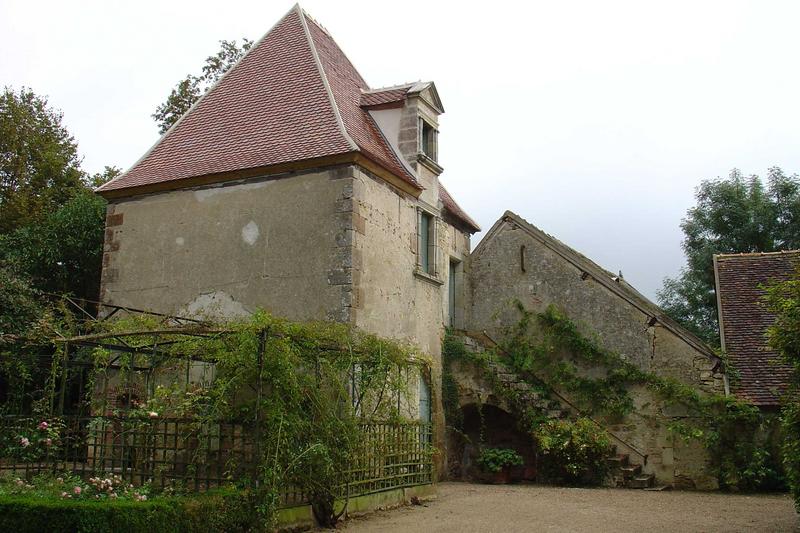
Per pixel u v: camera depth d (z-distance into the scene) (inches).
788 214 1082.1
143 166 610.9
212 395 367.2
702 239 1124.5
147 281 573.9
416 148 620.1
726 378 641.6
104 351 421.1
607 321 698.8
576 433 637.9
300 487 378.6
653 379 661.9
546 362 719.1
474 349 708.7
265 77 646.5
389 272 562.6
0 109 993.5
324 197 522.9
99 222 792.9
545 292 737.6
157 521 284.7
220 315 538.3
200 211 566.6
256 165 544.1
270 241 534.6
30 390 536.7
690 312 1096.2
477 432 721.6
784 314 396.2
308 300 511.8
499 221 780.6
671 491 610.9
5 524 267.1
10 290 617.9
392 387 465.4
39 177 989.8
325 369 401.4
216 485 386.0
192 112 650.8
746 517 454.0
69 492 326.3
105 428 417.7
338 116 565.9
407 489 493.7
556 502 518.9
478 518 435.2
